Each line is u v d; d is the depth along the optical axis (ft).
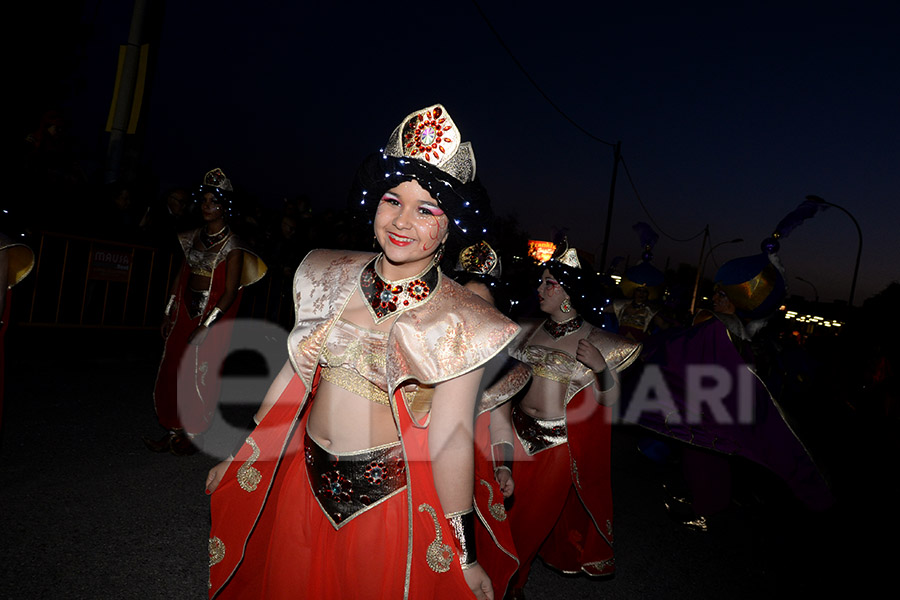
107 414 17.93
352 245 34.35
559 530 13.01
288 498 6.87
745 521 20.36
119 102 30.30
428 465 6.44
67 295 23.29
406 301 6.34
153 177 31.89
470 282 10.90
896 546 20.21
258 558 7.35
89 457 14.67
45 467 13.69
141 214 26.73
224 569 7.09
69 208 23.34
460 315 6.20
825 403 45.29
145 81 30.40
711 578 14.92
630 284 34.71
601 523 12.22
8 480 12.79
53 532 11.09
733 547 17.46
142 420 17.94
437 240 6.32
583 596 12.86
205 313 15.35
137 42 30.42
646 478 22.61
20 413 16.76
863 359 40.19
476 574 6.27
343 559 6.37
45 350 22.77
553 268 12.46
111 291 24.88
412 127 6.33
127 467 14.48
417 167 6.08
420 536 6.24
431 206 6.25
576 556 12.94
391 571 6.31
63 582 9.72
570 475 11.87
